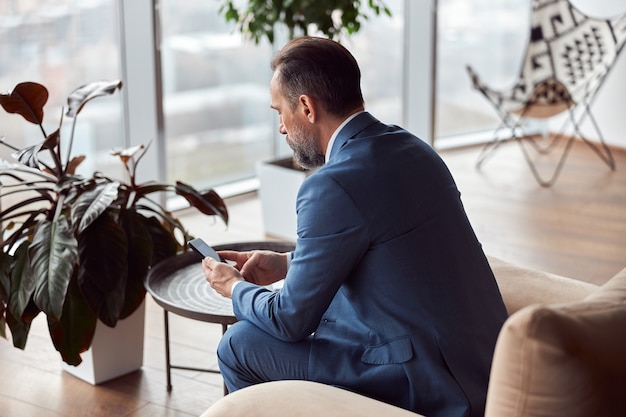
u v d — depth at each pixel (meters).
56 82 4.25
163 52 4.67
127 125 4.50
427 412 1.81
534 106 5.49
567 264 4.03
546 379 1.31
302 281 1.84
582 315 1.37
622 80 6.09
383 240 1.81
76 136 4.38
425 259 1.82
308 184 1.86
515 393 1.34
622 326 1.38
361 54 5.77
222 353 2.07
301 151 2.00
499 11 6.31
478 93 6.37
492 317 1.88
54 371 2.98
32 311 2.62
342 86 1.92
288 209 4.27
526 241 4.34
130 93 4.42
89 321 2.64
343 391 1.72
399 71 5.93
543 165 5.78
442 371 1.79
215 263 2.14
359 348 1.91
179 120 4.82
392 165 1.86
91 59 4.35
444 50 6.15
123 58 4.41
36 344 3.19
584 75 5.60
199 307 2.33
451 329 1.81
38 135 4.23
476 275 1.88
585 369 1.30
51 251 2.53
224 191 5.05
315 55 1.91
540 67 5.73
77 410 2.72
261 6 4.15
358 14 4.27
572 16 5.62
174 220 2.97
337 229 1.81
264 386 1.72
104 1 4.33
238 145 5.14
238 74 5.05
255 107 5.18
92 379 2.88
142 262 2.70
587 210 4.84
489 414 1.40
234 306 2.04
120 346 2.91
